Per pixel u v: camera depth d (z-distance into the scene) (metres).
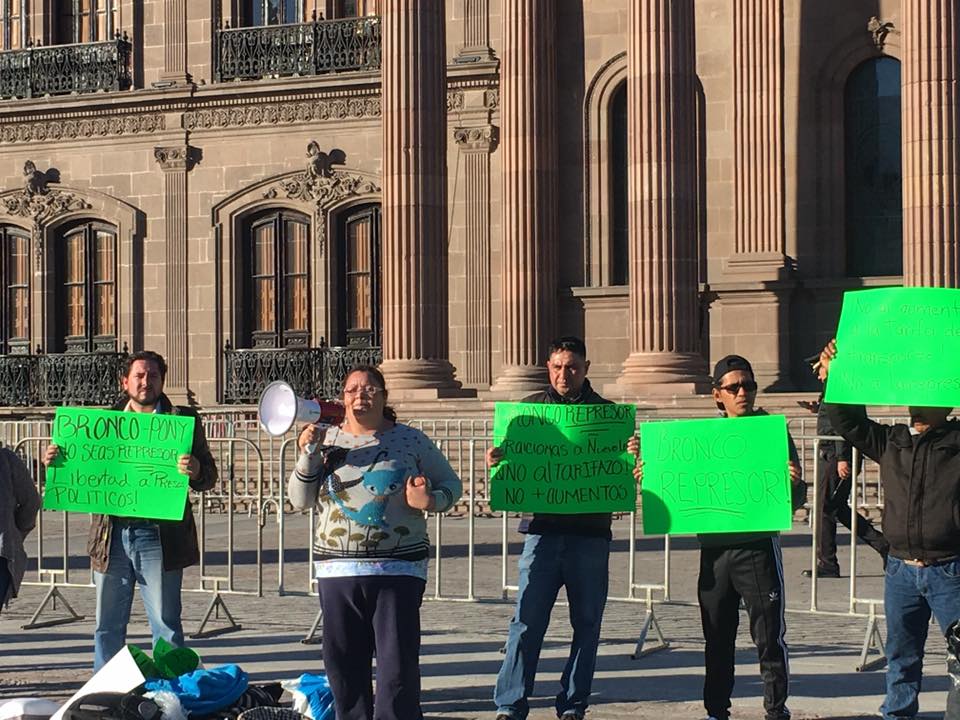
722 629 8.41
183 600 13.78
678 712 8.87
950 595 7.67
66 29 31.00
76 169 30.30
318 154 28.66
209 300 29.44
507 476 8.55
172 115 29.62
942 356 7.60
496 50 27.45
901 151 24.58
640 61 22.53
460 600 13.52
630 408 8.52
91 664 10.59
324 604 7.44
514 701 8.42
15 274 30.92
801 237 25.48
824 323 25.22
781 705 8.32
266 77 29.12
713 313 25.61
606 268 26.55
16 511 9.04
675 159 22.44
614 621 12.45
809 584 14.54
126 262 29.88
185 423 8.94
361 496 7.40
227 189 29.36
